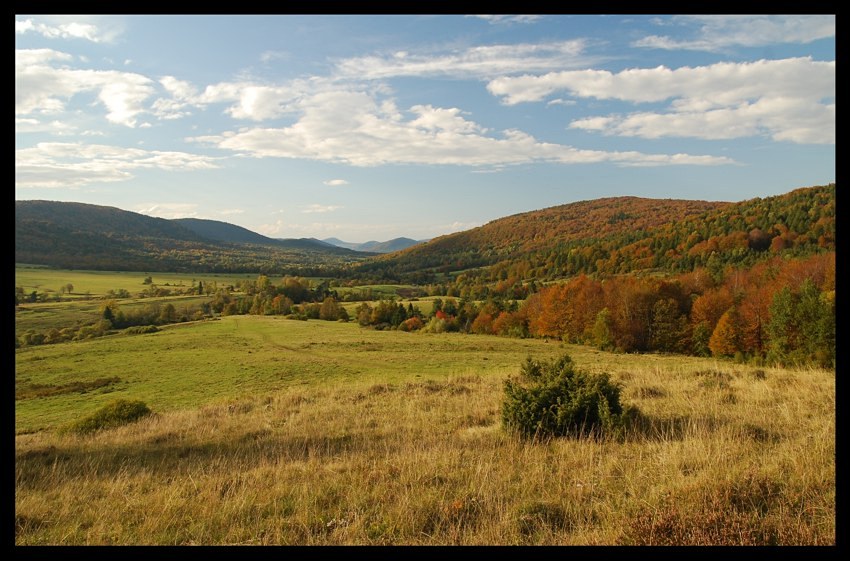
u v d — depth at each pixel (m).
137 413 15.16
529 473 5.95
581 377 8.66
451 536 4.43
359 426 10.41
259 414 13.62
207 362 42.22
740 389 10.79
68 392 31.70
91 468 8.34
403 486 5.76
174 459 8.75
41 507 5.97
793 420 7.41
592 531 4.41
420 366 34.78
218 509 5.58
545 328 61.22
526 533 4.54
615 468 5.96
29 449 10.34
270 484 6.46
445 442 7.93
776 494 4.66
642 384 12.38
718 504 4.43
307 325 79.75
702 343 47.12
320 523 5.02
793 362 24.86
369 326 79.06
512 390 8.68
